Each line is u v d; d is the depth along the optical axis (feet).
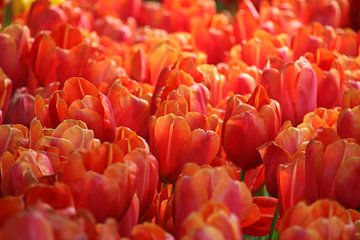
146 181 2.88
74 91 3.35
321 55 4.09
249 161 3.28
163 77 3.65
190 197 2.69
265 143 3.18
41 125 3.28
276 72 3.68
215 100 4.00
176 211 2.73
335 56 4.06
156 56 4.19
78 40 4.23
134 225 2.83
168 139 3.15
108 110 3.25
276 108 3.31
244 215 2.71
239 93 4.07
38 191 2.60
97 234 2.48
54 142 3.05
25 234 2.31
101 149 2.73
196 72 3.80
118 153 2.74
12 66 4.07
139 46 4.66
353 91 3.60
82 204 2.67
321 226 2.61
